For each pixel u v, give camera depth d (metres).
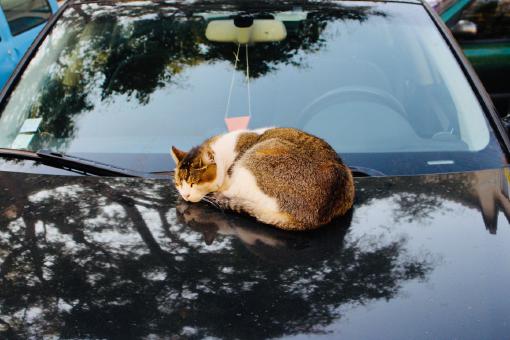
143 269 2.08
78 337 1.80
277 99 3.18
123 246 2.21
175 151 2.71
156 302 1.92
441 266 2.11
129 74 3.31
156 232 2.30
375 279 2.03
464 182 2.61
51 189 2.60
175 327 1.82
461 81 3.17
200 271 2.07
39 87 3.25
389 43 3.38
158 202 2.50
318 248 2.21
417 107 3.14
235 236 2.27
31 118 3.12
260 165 2.46
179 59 3.37
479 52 6.78
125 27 3.52
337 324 1.84
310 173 2.37
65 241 2.26
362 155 2.87
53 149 2.96
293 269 2.08
